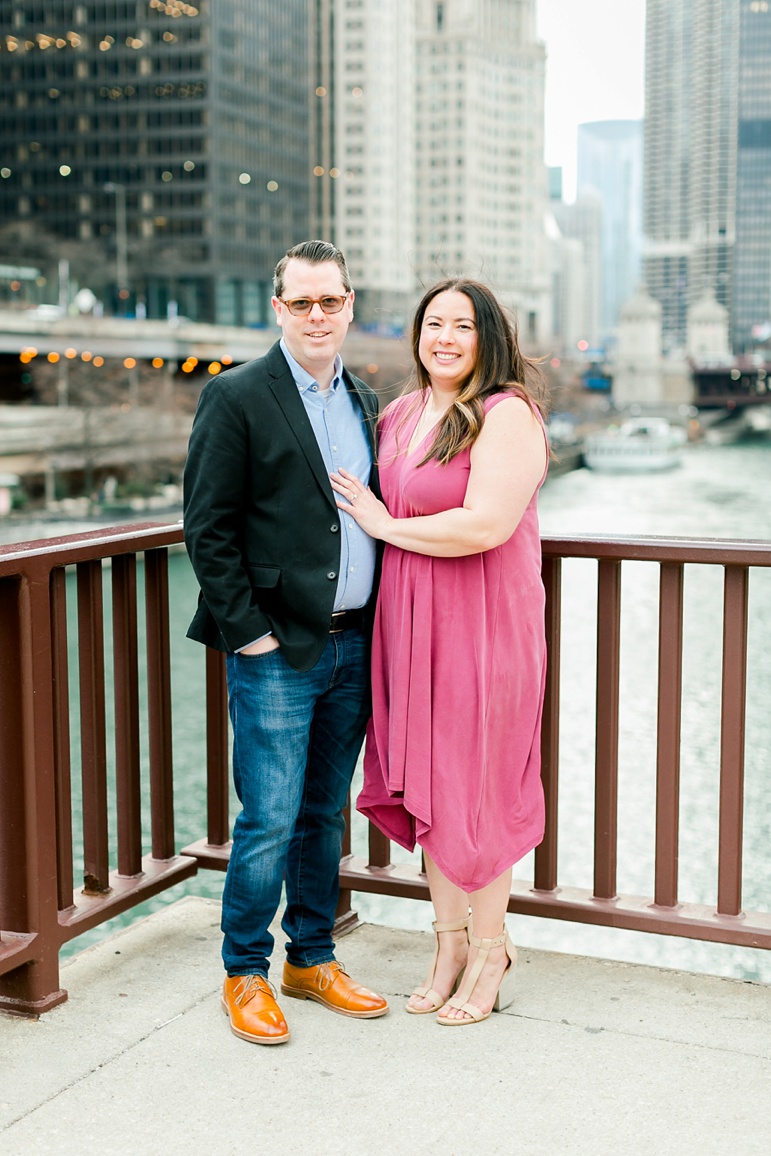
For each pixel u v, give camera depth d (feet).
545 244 531.91
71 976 8.84
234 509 7.54
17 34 337.11
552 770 9.11
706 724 71.51
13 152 342.23
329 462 7.89
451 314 7.68
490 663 7.87
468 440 7.56
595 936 42.22
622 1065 7.55
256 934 8.06
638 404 404.77
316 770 8.40
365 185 446.60
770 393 400.06
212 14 326.85
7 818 8.07
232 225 343.26
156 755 9.77
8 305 202.28
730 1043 7.84
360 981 8.82
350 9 442.91
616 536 8.71
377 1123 6.90
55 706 8.70
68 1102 7.11
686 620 105.40
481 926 8.18
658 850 8.82
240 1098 7.16
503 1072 7.47
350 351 209.67
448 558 7.80
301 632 7.70
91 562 8.96
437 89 504.43
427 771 7.90
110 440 174.50
